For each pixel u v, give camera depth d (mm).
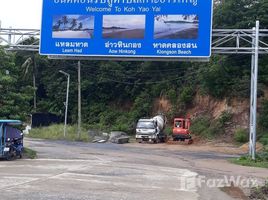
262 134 49594
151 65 70125
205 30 26406
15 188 13484
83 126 69375
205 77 58688
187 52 26453
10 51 30562
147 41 26781
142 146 46812
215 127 54750
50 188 13891
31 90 30969
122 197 12773
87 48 27391
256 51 28984
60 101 76188
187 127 53375
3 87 29156
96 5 27312
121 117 70000
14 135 26031
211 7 26328
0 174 17141
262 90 53156
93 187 14617
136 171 20625
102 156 30484
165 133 58000
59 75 77625
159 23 26688
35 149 35656
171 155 34969
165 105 66062
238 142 50844
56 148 38469
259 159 30469
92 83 74562
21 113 29625
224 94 57438
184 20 26516
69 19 27625
